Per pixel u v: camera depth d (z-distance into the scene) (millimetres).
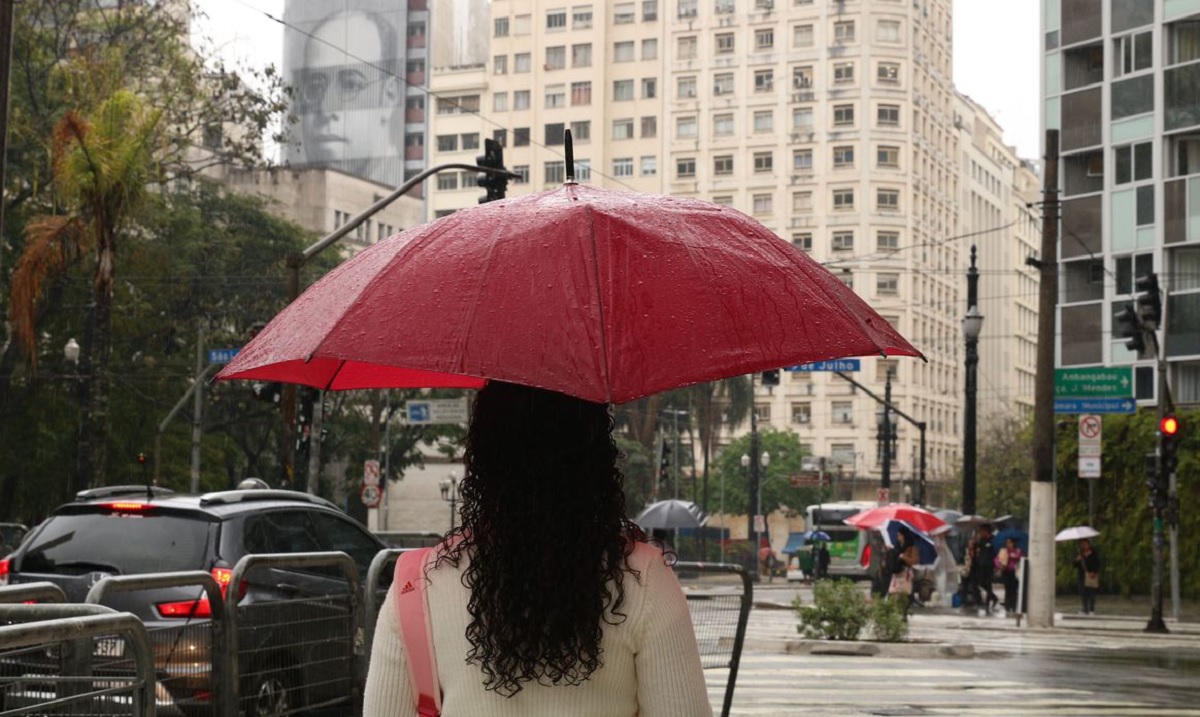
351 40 132375
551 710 2363
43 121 40125
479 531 2406
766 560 69125
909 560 30953
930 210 116375
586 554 2379
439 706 2422
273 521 9117
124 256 44250
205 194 55938
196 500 8828
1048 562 26281
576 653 2344
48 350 43188
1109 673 16672
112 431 47094
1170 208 43438
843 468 106250
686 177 116750
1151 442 38500
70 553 8648
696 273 2506
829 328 2549
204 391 47750
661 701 2393
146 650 4605
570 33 120562
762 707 12391
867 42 111250
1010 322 142000
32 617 4805
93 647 4766
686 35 117375
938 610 35750
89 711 4691
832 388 108188
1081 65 46500
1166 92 43594
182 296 51312
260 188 101500
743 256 2621
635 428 86688
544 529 2375
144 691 4598
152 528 8641
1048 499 26266
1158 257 43750
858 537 61375
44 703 4500
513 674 2338
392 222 111312
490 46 123500
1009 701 13156
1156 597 26922
